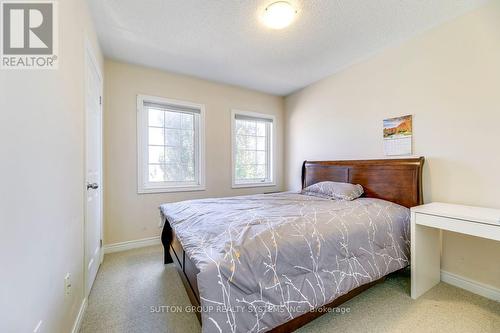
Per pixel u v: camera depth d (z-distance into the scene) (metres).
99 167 2.30
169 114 3.13
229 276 1.03
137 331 1.41
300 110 3.72
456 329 1.41
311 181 3.32
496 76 1.74
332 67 2.92
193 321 1.51
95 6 1.79
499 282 1.73
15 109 0.77
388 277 2.05
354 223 1.64
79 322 1.44
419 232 1.77
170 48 2.44
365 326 1.43
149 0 1.73
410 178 2.18
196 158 3.31
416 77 2.21
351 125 2.87
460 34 1.91
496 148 1.74
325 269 1.36
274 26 2.02
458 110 1.93
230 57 2.65
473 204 1.86
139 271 2.22
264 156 4.02
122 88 2.77
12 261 0.73
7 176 0.71
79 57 1.51
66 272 1.22
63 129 1.20
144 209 2.91
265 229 1.33
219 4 1.77
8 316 0.70
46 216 0.98
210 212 1.79
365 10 1.83
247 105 3.71
